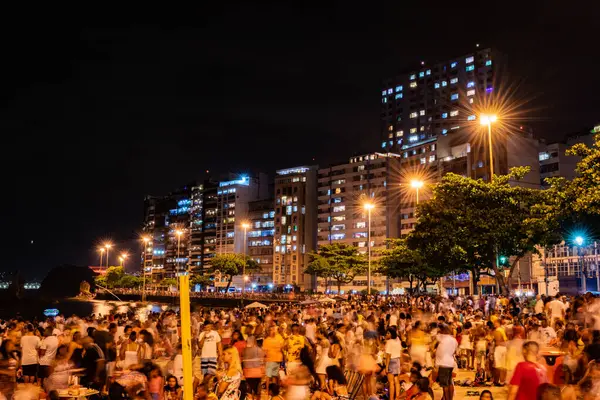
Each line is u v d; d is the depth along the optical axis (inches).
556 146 4874.5
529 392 385.7
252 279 6801.2
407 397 536.7
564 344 591.2
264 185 7662.4
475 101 6038.4
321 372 646.5
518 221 1734.7
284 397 583.5
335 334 717.9
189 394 317.7
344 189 6063.0
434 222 1921.8
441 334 601.9
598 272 3166.8
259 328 820.0
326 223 6176.2
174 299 5418.3
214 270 6077.8
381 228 5620.1
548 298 1222.9
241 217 7258.9
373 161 5846.5
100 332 649.6
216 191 7647.6
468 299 1893.5
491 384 789.2
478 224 1755.7
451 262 2058.3
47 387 568.7
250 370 630.5
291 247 6481.3
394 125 6756.9
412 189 5290.4
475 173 4623.5
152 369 550.9
